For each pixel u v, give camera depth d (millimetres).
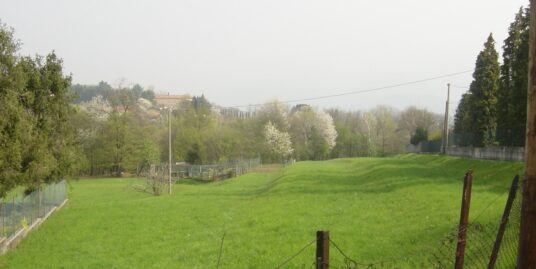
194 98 123500
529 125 6582
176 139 94500
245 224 25016
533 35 6543
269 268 15539
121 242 23250
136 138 89312
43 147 26234
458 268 8828
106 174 91750
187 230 25281
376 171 52625
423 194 29266
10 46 22094
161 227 26984
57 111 31141
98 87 150625
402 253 15312
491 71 58656
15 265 19797
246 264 16500
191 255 18859
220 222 27047
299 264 15422
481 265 11625
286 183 47094
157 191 54031
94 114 90438
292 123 117688
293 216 25828
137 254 20078
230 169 80438
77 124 86188
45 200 34094
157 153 88562
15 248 23406
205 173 80688
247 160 92125
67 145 33906
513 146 42469
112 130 88062
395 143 125000
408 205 26172
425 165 59031
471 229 14305
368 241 17969
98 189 64500
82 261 19625
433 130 127562
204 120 100562
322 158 117000
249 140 103500
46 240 25156
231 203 37750
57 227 29453
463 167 46406
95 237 25156
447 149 64312
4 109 20828
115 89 92125
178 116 103375
